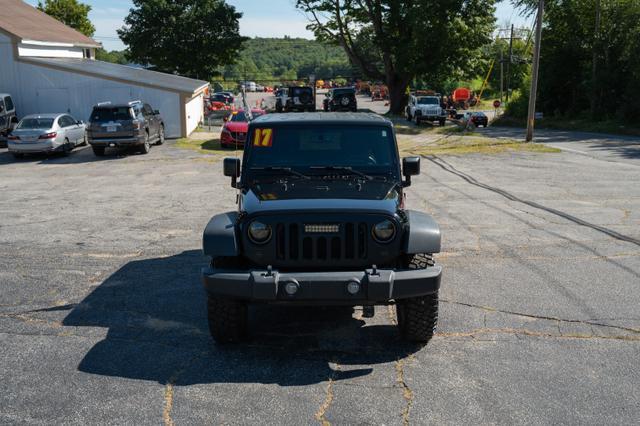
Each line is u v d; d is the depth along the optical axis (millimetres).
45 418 4195
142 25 53938
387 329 5844
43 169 19438
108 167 19641
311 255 5070
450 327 5855
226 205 12672
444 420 4152
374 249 5086
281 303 4902
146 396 4512
